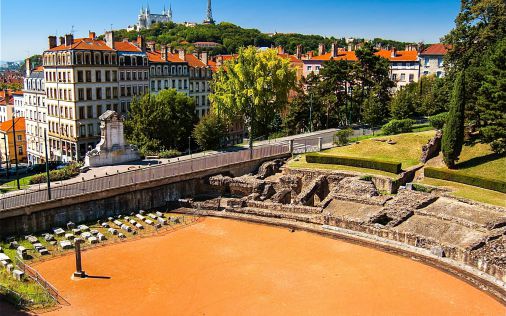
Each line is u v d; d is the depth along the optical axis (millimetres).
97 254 44688
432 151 69250
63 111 99625
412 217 51156
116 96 103000
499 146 62094
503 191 55625
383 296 36844
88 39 101000
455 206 52531
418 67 145125
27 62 118750
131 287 38031
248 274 40719
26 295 35156
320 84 109062
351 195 57562
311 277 40188
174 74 117062
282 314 34062
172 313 34062
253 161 74062
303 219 53906
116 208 55688
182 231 51594
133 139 86875
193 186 64812
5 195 51375
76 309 34281
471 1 76125
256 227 52938
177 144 93875
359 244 47438
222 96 83438
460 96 61406
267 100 84125
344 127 106750
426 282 39219
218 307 34969
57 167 83688
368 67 107125
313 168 69062
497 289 37812
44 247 45344
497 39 71812
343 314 34125
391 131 84812
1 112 142875
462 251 42469
